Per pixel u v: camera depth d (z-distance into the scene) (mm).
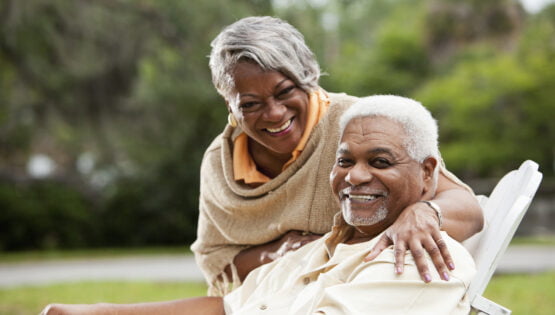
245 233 2908
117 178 18297
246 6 11922
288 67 2506
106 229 17422
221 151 2947
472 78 18078
